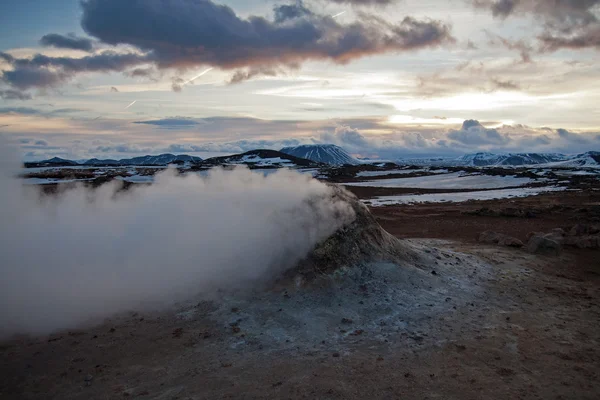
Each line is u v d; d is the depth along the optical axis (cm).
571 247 1565
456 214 2677
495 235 1706
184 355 714
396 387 605
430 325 825
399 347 734
